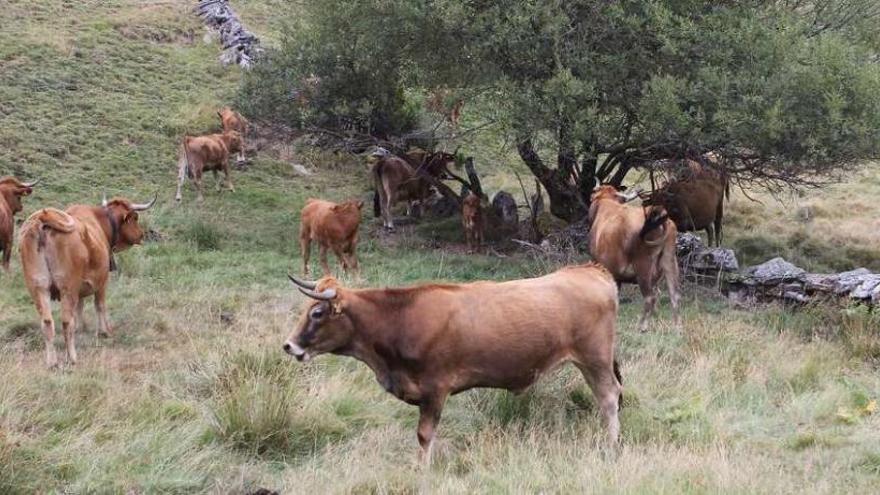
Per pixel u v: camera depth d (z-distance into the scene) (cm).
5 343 1191
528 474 788
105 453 816
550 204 1981
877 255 1864
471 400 971
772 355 1140
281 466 845
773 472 785
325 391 955
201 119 2359
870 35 1783
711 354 1124
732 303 1441
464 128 2270
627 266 1287
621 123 1628
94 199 1952
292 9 2988
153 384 1019
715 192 1786
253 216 1988
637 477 753
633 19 1537
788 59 1526
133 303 1372
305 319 828
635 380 1027
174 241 1761
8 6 2748
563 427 905
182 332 1244
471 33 1631
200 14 2958
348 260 1577
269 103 1925
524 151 1784
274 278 1546
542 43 1588
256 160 2280
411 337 825
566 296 856
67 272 1100
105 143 2188
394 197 1994
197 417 917
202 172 2070
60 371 1057
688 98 1513
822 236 1980
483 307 835
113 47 2614
